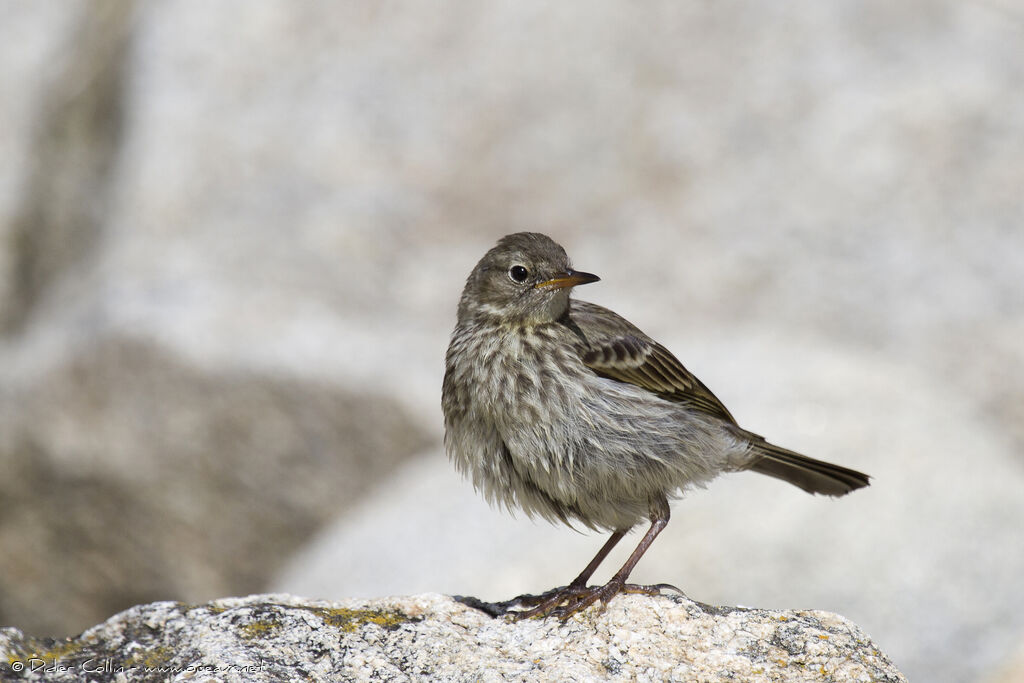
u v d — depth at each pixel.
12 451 15.52
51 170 18.42
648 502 8.02
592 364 8.05
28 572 15.52
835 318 15.28
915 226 15.84
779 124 16.72
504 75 17.59
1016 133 16.34
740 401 13.12
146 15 19.09
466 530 12.00
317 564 12.77
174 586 15.18
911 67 16.89
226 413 14.89
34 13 19.88
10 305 17.70
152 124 17.77
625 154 16.92
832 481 8.90
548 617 7.16
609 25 17.72
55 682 6.23
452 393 8.12
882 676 6.64
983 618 10.25
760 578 10.62
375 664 6.55
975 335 14.87
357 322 15.78
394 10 18.36
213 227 16.80
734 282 15.80
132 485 15.12
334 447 14.72
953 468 11.68
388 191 16.95
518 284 8.05
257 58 18.22
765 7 17.59
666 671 6.66
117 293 16.19
